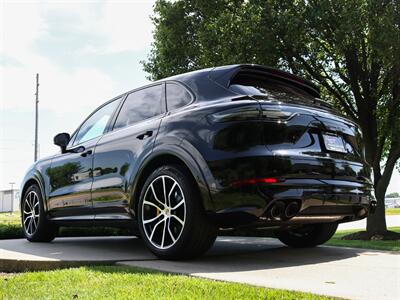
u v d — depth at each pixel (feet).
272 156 10.11
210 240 10.80
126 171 12.62
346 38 28.02
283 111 10.71
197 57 35.86
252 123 10.23
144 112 13.34
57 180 15.88
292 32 28.07
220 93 11.39
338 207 11.42
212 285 7.58
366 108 32.09
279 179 10.08
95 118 15.69
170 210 11.12
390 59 26.17
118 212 12.90
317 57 32.71
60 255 12.28
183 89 12.34
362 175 12.50
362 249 14.17
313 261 11.30
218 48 30.48
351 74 31.96
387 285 8.09
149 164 11.96
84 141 15.42
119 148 13.10
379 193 31.09
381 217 30.86
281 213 10.23
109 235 21.97
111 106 15.14
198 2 34.14
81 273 8.86
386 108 31.30
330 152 11.48
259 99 10.71
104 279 8.18
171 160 11.68
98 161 13.85
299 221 11.01
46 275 8.81
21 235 20.34
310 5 28.76
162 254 11.10
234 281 8.12
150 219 11.64
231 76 11.55
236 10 31.09
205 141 10.60
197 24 36.42
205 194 10.34
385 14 26.02
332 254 12.81
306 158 10.68
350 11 26.45
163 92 13.00
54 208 15.94
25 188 18.21
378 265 10.59
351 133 12.61
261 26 28.14
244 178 9.95
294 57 32.14
